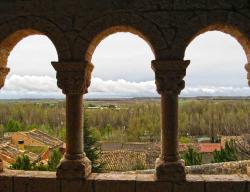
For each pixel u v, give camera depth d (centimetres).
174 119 785
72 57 802
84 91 816
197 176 802
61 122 6919
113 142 5391
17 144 4025
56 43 805
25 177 797
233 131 5253
